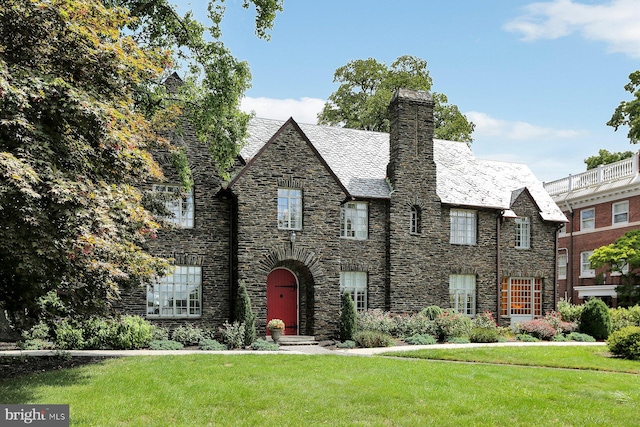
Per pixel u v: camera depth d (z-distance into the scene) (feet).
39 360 58.34
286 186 85.20
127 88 51.31
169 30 79.41
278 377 50.16
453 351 71.05
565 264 150.61
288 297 88.22
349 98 155.74
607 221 137.18
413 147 99.91
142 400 41.24
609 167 140.46
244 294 79.61
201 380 48.24
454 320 89.71
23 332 68.08
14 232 38.14
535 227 110.32
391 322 90.17
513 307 108.47
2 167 34.83
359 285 95.40
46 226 38.37
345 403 42.32
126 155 46.29
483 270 104.58
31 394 42.19
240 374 51.01
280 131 85.66
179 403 40.91
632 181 129.39
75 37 44.19
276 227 84.12
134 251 52.54
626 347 68.74
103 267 43.50
